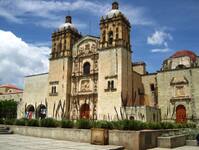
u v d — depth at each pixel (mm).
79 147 20859
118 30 58000
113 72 55500
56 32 69062
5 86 121000
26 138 28406
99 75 57594
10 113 87000
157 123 29688
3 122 39375
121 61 55094
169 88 56031
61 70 65125
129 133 22375
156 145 24672
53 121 31734
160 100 56656
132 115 50875
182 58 61281
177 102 54344
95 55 61812
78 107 61469
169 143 24281
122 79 54375
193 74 53656
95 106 58781
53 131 29094
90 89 60719
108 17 60031
